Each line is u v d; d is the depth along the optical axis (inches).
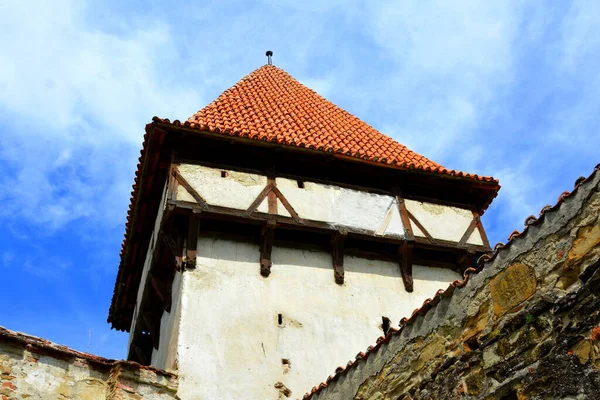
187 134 535.2
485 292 277.4
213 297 493.7
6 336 370.0
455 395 276.8
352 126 689.6
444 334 294.2
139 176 578.9
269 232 531.2
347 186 581.3
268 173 560.4
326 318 514.0
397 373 317.1
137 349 625.9
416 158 632.4
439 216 592.7
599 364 220.2
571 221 245.6
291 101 713.6
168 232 520.7
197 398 438.3
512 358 254.4
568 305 237.0
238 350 472.7
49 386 376.5
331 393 370.3
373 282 550.6
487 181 605.6
